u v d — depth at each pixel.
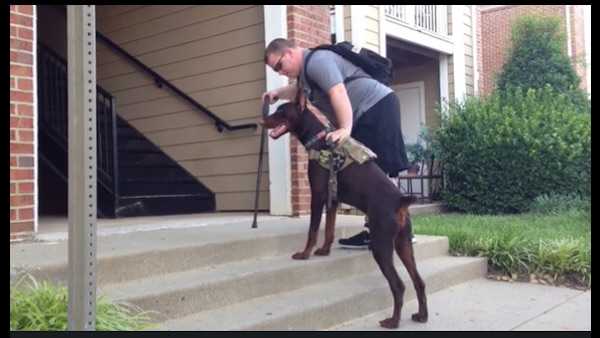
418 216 7.55
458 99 9.21
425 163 9.04
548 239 4.96
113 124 5.43
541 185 7.83
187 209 5.99
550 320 3.40
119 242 3.48
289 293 3.43
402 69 10.16
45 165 6.32
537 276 4.51
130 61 6.86
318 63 3.50
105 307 2.37
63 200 6.09
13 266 2.69
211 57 6.16
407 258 3.28
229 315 2.94
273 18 5.54
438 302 3.83
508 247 4.72
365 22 6.88
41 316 2.22
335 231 4.41
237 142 5.95
